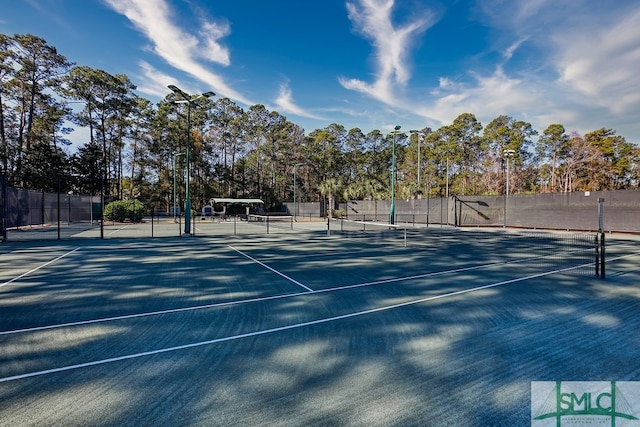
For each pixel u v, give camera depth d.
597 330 4.31
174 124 51.19
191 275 7.95
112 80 43.38
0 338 4.06
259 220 39.34
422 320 4.71
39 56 34.94
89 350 3.71
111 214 31.86
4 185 15.66
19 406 2.64
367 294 6.16
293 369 3.27
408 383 3.01
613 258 10.60
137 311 5.15
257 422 2.44
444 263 9.70
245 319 4.76
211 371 3.23
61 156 37.62
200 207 54.66
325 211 46.72
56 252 12.02
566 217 21.41
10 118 36.44
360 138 73.62
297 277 7.71
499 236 18.55
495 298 5.87
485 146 57.66
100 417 2.51
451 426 2.42
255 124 61.81
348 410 2.60
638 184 44.09
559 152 50.94
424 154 61.22
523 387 2.95
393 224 25.22
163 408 2.62
